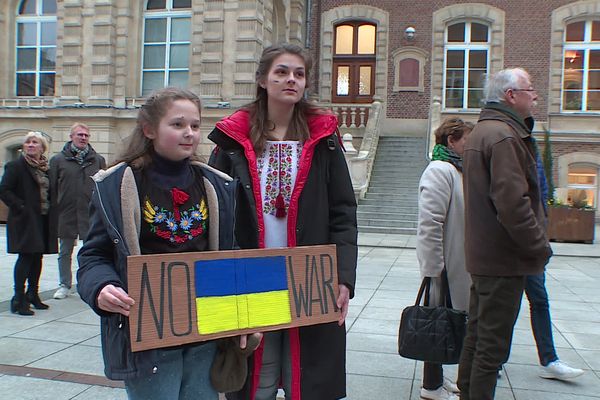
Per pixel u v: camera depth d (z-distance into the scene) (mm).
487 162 3004
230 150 2592
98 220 2029
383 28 20609
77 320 5750
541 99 19422
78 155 6770
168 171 2162
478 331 3080
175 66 16891
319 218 2551
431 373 3768
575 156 18656
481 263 3006
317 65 21000
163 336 2010
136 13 16859
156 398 2061
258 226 2514
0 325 5500
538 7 19516
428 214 3629
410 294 7254
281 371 2633
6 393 3797
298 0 19484
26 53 18484
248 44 15484
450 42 20438
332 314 2445
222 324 2148
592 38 19375
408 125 20438
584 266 10141
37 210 5930
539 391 4008
